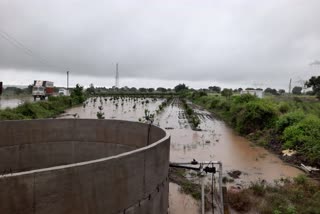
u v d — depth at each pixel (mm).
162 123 26062
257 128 20188
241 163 13047
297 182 9914
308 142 13867
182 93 79375
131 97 69250
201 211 8062
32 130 10312
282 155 14406
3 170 9797
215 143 17594
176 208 8258
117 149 10359
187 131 22016
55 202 4379
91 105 43938
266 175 11312
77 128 10812
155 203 6230
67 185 4465
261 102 21609
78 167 4555
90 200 4766
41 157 10523
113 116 28891
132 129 10008
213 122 28031
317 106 24031
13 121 9938
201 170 8148
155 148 6031
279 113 20266
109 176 4988
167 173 6969
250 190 9109
